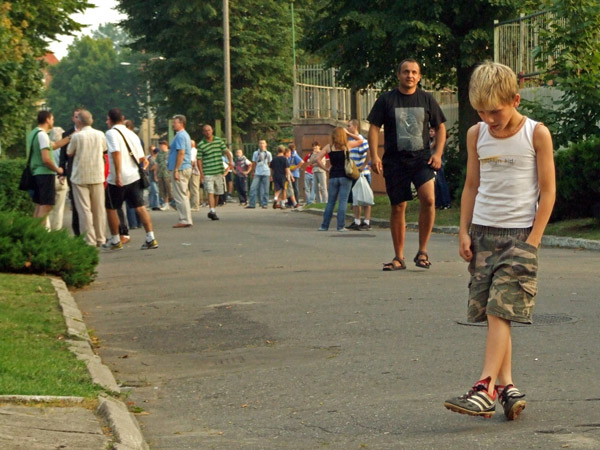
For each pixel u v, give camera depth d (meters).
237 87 78.12
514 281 7.63
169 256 21.00
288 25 77.75
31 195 22.86
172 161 28.89
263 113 79.19
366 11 36.25
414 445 7.26
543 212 7.66
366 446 7.32
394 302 13.66
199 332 12.34
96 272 17.38
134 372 10.36
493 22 34.78
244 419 8.34
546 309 12.77
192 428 8.12
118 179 22.69
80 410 8.05
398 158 16.77
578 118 26.20
